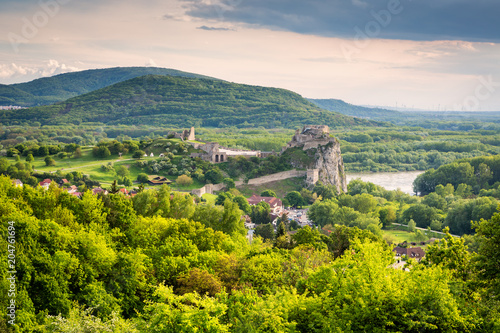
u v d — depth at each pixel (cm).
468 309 4381
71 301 5541
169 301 4294
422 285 4181
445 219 19938
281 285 6088
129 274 6219
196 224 9062
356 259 4884
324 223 19925
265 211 19925
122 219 8706
